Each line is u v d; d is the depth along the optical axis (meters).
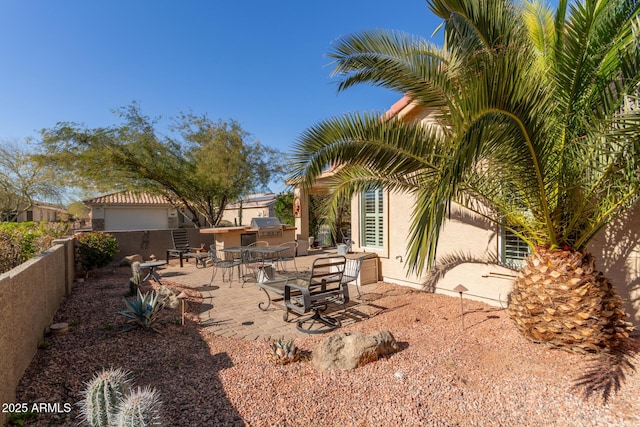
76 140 15.26
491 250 6.15
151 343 4.68
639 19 3.22
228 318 5.91
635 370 3.45
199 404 3.10
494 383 3.33
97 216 21.88
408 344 4.43
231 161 17.09
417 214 3.06
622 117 2.76
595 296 3.68
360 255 8.29
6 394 2.80
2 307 2.74
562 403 2.95
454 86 3.38
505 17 3.50
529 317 4.07
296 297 6.11
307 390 3.32
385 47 4.36
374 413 2.90
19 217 29.02
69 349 4.37
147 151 16.11
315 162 3.82
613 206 3.68
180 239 13.94
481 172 4.29
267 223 13.88
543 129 2.98
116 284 8.68
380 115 3.74
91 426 2.43
